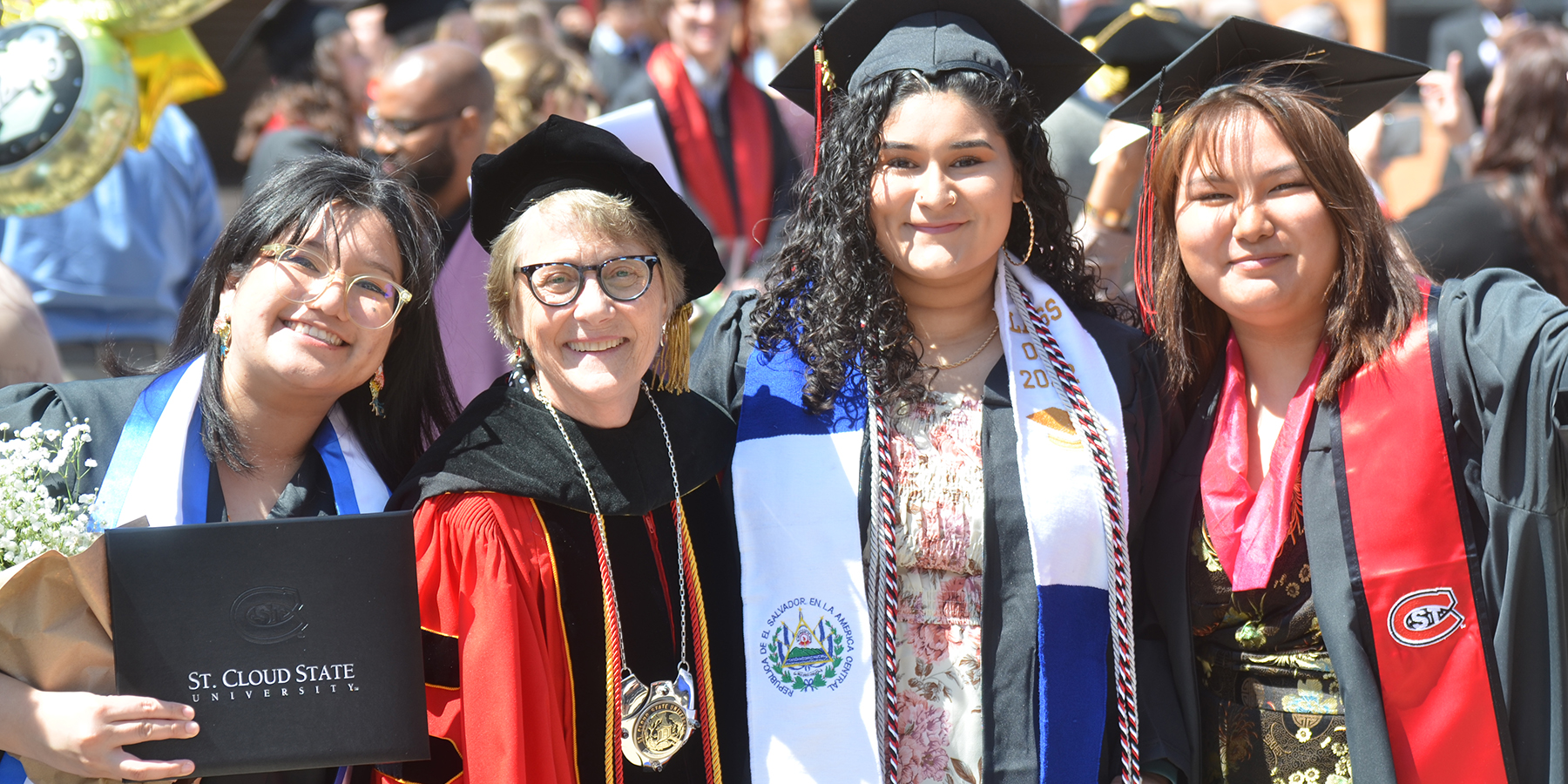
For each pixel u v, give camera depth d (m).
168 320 5.18
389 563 2.16
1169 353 2.69
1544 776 2.35
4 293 2.81
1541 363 2.27
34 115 3.23
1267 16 8.97
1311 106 2.46
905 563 2.57
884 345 2.60
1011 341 2.67
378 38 5.88
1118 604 2.56
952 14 2.66
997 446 2.59
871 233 2.61
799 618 2.55
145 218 5.00
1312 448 2.50
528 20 5.84
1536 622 2.35
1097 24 4.62
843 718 2.52
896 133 2.51
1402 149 5.59
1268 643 2.50
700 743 2.51
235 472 2.43
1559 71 4.11
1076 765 2.49
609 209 2.34
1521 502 2.31
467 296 3.67
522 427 2.41
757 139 6.51
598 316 2.31
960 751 2.54
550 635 2.33
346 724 2.14
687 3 6.35
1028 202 2.68
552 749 2.26
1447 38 7.75
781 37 7.21
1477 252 4.19
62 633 2.07
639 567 2.46
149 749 2.08
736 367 2.78
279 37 5.45
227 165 10.39
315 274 2.30
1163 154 2.61
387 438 2.59
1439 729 2.38
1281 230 2.46
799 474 2.59
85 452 2.36
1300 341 2.61
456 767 2.27
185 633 2.08
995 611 2.53
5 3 3.50
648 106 3.81
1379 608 2.40
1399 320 2.47
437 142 3.86
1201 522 2.59
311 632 2.12
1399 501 2.41
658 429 2.53
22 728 2.06
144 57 3.62
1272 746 2.48
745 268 6.44
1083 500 2.56
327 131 5.29
